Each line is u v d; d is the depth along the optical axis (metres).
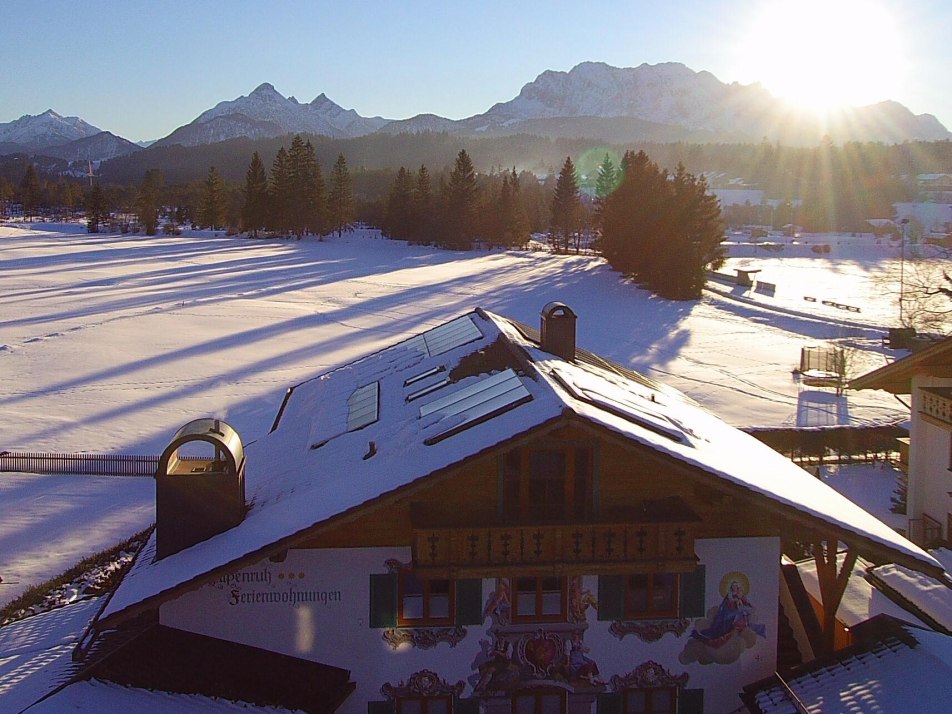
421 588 14.68
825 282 110.94
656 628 14.95
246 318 69.06
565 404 13.32
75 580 23.77
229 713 12.91
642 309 80.56
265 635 14.46
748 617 15.15
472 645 14.72
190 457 34.31
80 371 49.16
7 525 27.97
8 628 17.77
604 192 172.88
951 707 12.48
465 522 13.98
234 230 172.75
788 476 16.14
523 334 21.52
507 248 149.88
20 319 65.75
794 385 50.59
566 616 14.80
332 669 14.52
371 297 83.81
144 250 131.00
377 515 14.44
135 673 13.19
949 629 15.81
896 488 31.16
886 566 18.95
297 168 160.75
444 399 16.84
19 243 137.75
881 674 13.66
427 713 14.83
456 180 146.75
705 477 13.62
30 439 36.56
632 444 13.35
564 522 14.01
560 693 15.02
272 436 20.94
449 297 84.69
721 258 98.81
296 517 13.75
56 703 12.30
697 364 56.19
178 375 48.59
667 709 15.16
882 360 56.00
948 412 23.41
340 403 20.67
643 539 13.92
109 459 33.06
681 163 95.19
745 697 14.76
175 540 14.48
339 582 14.51
